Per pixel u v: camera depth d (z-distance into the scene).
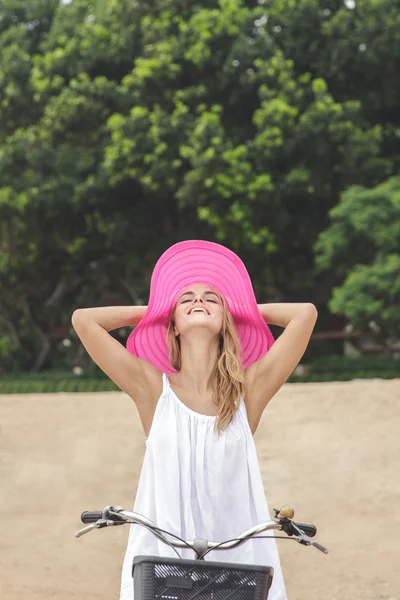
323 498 9.95
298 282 30.19
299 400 14.11
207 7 28.97
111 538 9.19
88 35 28.36
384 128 29.19
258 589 3.29
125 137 26.31
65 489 10.65
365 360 30.80
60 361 35.94
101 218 28.20
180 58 27.28
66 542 8.98
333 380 24.62
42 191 27.39
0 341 33.66
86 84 26.95
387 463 11.02
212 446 3.90
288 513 3.49
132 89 27.52
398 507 9.58
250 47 26.97
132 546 3.87
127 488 10.68
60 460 11.76
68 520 9.65
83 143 28.17
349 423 12.75
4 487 10.80
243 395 4.04
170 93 27.31
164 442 3.89
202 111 27.09
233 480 3.91
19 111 29.16
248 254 28.14
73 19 30.98
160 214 28.53
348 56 26.94
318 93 26.33
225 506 3.89
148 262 29.59
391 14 26.72
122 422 13.61
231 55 26.89
